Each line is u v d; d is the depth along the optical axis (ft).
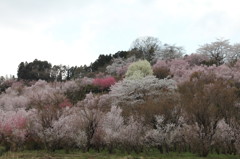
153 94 67.05
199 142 43.37
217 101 48.80
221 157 42.06
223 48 159.33
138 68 108.37
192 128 44.75
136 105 59.77
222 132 44.93
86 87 112.57
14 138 48.70
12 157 41.75
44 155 43.09
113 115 51.31
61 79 221.46
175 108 49.01
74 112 56.34
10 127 50.60
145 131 47.52
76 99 99.71
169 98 57.67
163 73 111.45
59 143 47.93
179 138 46.01
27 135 49.90
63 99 84.07
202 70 104.06
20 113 56.70
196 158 40.93
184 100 52.31
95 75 173.78
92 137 48.57
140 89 69.56
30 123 50.06
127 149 45.68
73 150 48.39
